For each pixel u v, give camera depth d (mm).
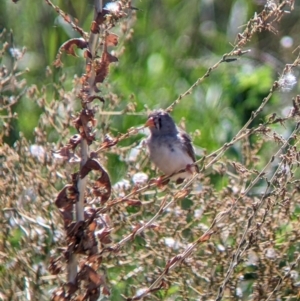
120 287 9953
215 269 9562
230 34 16656
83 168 7398
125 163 11266
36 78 14359
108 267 9609
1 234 9680
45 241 9789
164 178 8680
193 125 14523
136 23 15906
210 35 16641
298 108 8008
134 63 15648
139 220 9953
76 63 14547
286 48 16094
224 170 10352
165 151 10484
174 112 14742
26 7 15641
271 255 9523
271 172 11961
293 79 8242
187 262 9273
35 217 9734
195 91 15211
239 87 15031
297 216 9953
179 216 9945
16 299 9289
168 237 9844
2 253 9359
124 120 13445
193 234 9797
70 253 7445
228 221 9617
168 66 15734
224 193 10172
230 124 14508
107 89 11445
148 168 11188
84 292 7945
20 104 12773
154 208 10062
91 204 7703
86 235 7422
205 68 15781
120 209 9562
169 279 9406
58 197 7469
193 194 10141
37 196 9766
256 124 14438
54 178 9805
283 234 9781
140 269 9703
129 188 9828
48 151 9906
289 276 9117
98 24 7332
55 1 15734
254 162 10516
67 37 15219
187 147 10609
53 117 10344
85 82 7426
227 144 8219
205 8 16953
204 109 14859
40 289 9312
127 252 9797
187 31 16609
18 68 14359
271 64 15898
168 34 16391
